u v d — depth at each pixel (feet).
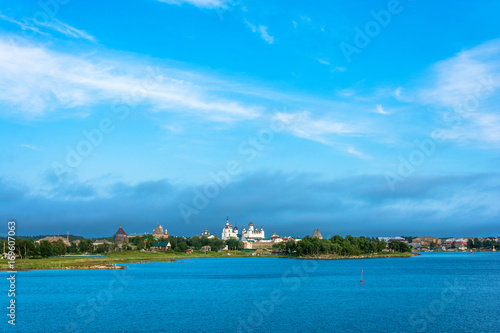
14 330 333.01
